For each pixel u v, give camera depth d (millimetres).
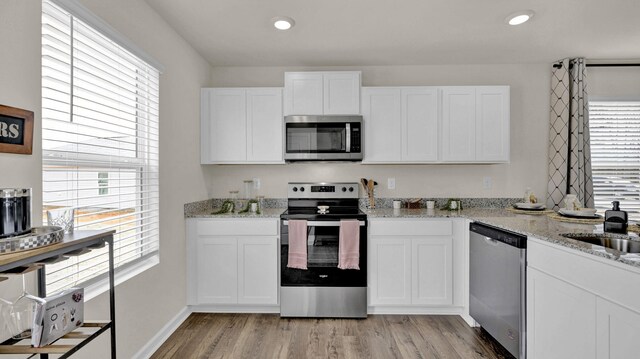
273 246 2717
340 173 3305
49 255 1029
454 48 2867
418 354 2143
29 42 1234
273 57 3053
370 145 2965
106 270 1747
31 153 1231
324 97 2951
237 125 2986
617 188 3246
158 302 2221
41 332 1049
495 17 2316
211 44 2742
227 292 2723
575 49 2910
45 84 1371
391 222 2695
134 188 2027
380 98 2965
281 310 2680
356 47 2832
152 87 2160
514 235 2012
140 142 2082
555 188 3168
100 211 1688
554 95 3199
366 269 2682
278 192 3314
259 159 2986
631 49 2906
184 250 2646
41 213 1290
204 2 2094
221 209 2951
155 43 2191
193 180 2818
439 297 2693
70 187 1514
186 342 2281
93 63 1635
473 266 2516
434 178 3303
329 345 2250
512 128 3275
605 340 1399
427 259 2695
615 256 1337
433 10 2223
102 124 1710
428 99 2953
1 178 1136
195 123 2854
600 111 3258
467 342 2299
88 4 1561
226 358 2088
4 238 963
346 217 2691
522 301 1927
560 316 1657
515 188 3285
